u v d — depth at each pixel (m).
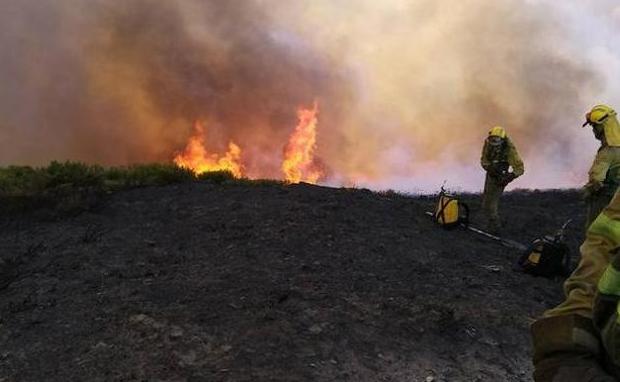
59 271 7.25
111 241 8.36
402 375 5.46
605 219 1.68
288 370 5.30
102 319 6.04
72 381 5.04
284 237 8.70
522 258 8.42
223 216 9.59
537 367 1.69
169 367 5.26
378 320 6.37
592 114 7.79
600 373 1.50
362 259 8.13
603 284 1.48
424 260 8.41
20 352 5.46
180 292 6.71
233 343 5.67
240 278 7.15
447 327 6.30
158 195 10.95
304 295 6.78
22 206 9.68
